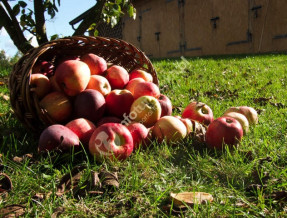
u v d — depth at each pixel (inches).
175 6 129.6
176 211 13.2
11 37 40.8
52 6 40.2
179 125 20.9
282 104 31.0
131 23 157.2
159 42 140.5
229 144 19.5
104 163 17.5
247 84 42.5
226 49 110.7
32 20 39.4
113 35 173.2
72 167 17.3
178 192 14.8
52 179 15.6
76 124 19.6
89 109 21.6
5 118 26.5
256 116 24.3
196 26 121.4
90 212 13.2
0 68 58.2
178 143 20.9
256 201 14.0
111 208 13.6
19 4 37.5
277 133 22.5
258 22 98.7
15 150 19.3
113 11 40.2
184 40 127.5
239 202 14.0
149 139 20.6
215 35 114.0
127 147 18.0
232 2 106.4
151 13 143.4
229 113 22.6
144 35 149.1
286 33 90.6
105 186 15.0
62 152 17.6
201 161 18.1
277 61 64.7
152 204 13.8
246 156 18.7
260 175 16.1
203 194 14.1
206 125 23.7
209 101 35.0
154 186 15.3
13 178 15.6
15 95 20.7
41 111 20.4
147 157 18.6
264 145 19.7
